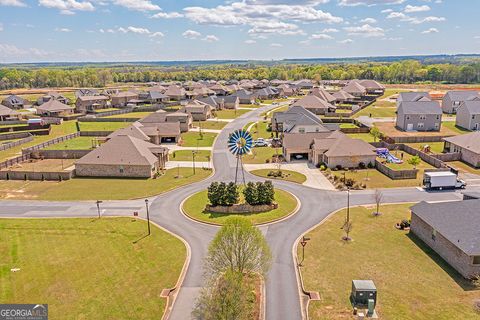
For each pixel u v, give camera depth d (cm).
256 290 3581
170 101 17988
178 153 8956
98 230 4909
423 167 7425
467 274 3619
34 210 5638
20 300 3491
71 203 5906
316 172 7281
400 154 8462
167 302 3422
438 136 9600
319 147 7688
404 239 4497
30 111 15575
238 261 3509
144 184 6769
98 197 6150
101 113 14400
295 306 3341
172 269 3962
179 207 5678
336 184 6506
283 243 4500
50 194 6322
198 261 4116
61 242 4600
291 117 10806
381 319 3114
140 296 3519
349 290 3531
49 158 8756
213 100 15775
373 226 4866
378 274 3766
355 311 3203
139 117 13688
